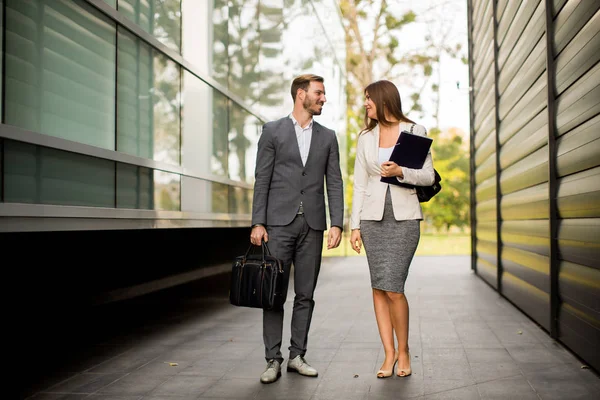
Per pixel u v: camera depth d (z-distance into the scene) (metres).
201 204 8.19
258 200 4.25
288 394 3.78
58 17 4.95
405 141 3.92
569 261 4.84
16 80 4.39
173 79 7.31
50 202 4.80
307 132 4.32
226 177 9.26
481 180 11.21
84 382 4.14
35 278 6.74
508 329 5.90
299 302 4.31
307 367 4.23
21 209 4.26
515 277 7.43
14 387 4.02
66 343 5.50
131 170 6.17
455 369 4.35
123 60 6.05
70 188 5.09
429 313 7.05
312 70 16.45
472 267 12.78
